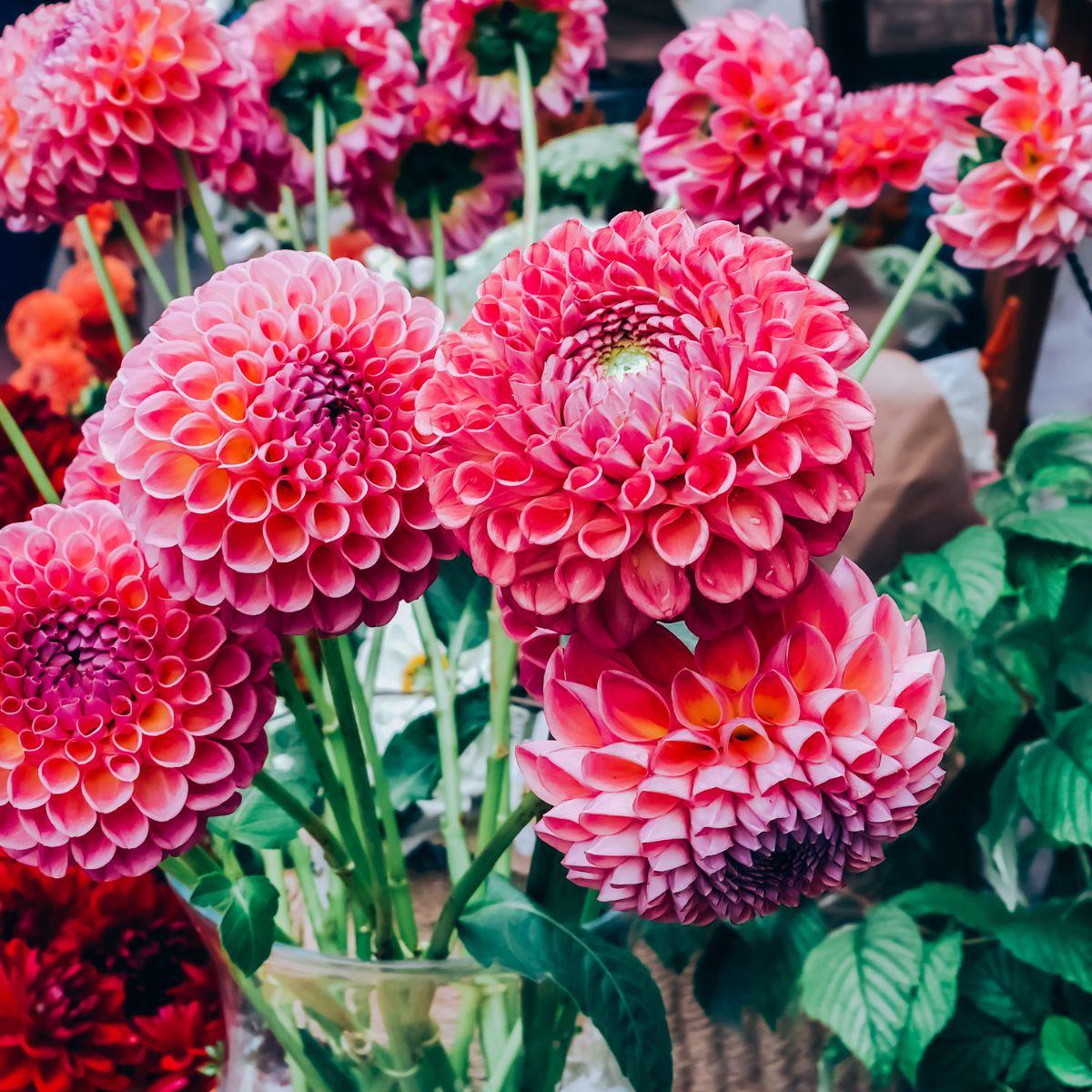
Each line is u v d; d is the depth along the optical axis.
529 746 0.43
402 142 0.64
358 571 0.45
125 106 0.54
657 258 0.42
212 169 0.59
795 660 0.42
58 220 0.59
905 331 0.90
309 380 0.45
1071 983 0.68
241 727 0.46
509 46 0.63
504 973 0.51
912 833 0.72
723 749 0.41
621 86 1.02
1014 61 0.58
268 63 0.61
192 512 0.44
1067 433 0.71
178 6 0.55
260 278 0.47
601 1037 0.54
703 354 0.41
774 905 0.43
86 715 0.45
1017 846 0.73
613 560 0.41
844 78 0.97
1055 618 0.68
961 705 0.69
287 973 0.52
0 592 0.47
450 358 0.42
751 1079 0.66
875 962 0.64
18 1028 0.57
